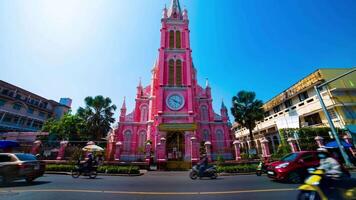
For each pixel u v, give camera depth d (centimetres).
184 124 2719
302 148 2108
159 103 2930
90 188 909
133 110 3494
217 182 1155
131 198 699
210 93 3653
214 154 2867
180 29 3538
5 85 3884
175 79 3148
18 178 1011
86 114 3628
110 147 3056
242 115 3319
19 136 3306
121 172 1712
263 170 1529
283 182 1055
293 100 3073
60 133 3400
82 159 2044
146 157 2281
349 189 538
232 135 3503
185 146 2608
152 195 752
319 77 2544
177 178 1437
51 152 2331
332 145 2016
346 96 2381
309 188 559
